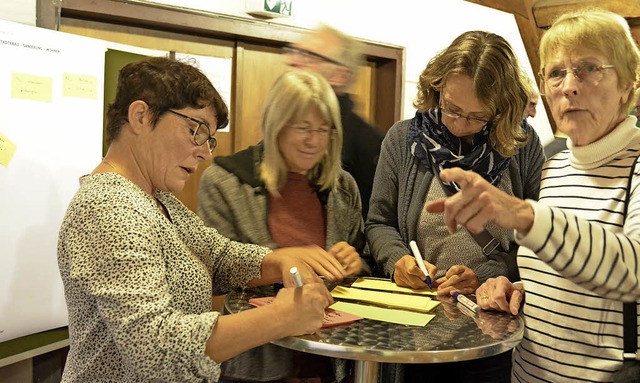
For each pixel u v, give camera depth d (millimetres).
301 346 1110
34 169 2207
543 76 1305
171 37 3184
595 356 1212
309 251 1475
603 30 1183
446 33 4047
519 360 1379
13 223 2152
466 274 1518
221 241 1472
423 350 1078
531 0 4195
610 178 1223
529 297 1333
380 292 1473
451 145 1612
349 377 1489
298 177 1541
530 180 1693
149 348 1046
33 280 2234
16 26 2129
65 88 2301
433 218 1633
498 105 1532
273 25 3350
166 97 1200
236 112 3424
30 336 2256
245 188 1522
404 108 3926
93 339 1135
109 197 1123
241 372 1442
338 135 1540
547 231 998
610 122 1231
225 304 1337
